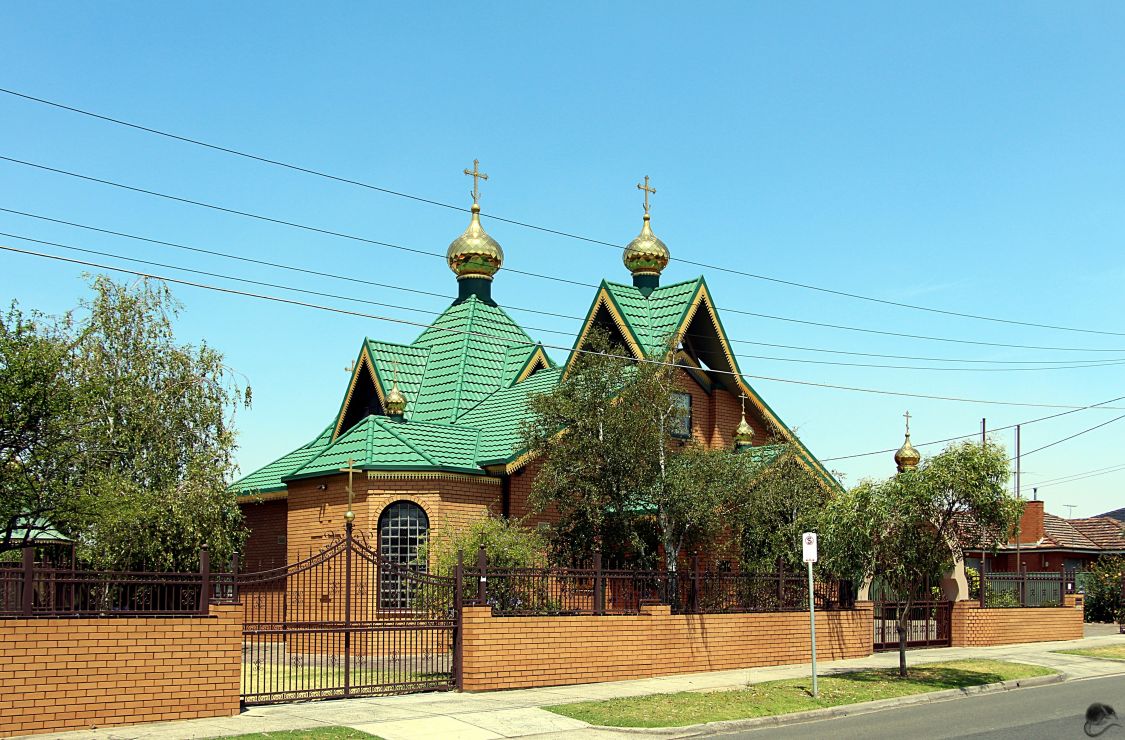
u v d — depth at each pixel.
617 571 23.31
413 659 21.94
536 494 27.47
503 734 16.59
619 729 17.17
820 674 24.16
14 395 23.50
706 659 24.34
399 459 30.61
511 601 21.78
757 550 29.47
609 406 26.72
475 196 43.16
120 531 26.45
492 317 41.47
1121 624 41.22
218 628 17.52
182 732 15.95
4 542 25.84
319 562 19.55
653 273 40.16
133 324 32.47
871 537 23.16
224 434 32.12
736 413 37.56
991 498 22.38
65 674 15.99
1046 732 17.00
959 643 32.94
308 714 17.75
